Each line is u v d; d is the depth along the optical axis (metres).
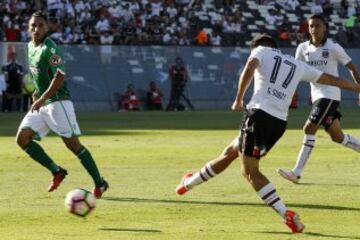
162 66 138.00
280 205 30.06
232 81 142.25
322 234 29.78
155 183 43.28
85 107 131.88
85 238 28.88
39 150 39.03
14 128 85.50
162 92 136.75
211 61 141.38
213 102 139.88
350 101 143.88
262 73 30.80
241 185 42.31
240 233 29.92
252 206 35.94
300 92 141.25
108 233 29.84
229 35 157.12
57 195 39.09
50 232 30.05
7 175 46.44
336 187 42.00
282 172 43.16
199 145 66.19
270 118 30.53
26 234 29.61
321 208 35.53
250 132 30.53
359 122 98.19
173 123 95.38
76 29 141.75
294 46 157.12
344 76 144.88
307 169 49.84
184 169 49.66
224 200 37.56
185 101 136.62
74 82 132.12
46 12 142.75
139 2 152.25
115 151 60.88
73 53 132.88
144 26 148.12
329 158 56.25
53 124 38.44
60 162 53.34
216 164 34.31
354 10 174.75
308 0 171.88
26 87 121.94
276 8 168.38
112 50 135.38
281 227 31.20
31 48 38.09
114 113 121.94
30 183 43.22
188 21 155.00
